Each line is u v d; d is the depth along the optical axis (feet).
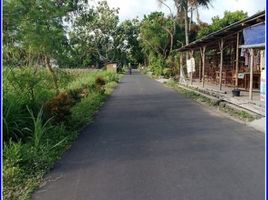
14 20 40.22
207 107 59.47
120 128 40.86
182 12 133.80
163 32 197.47
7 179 22.79
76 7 68.03
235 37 79.51
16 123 31.96
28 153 26.89
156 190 21.35
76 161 27.66
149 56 239.50
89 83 83.82
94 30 245.65
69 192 21.45
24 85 39.24
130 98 76.84
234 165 25.95
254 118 45.44
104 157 28.68
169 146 31.89
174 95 82.74
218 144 32.45
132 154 29.40
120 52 291.99
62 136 34.71
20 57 53.01
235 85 80.69
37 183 22.82
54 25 52.65
